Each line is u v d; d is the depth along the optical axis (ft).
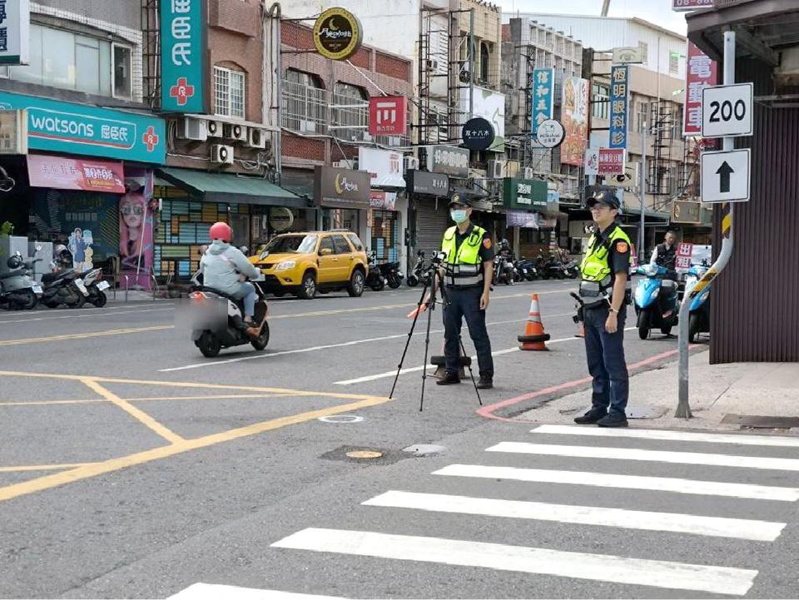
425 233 147.33
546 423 30.45
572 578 16.16
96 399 33.19
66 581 16.15
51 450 25.55
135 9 93.15
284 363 43.37
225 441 27.04
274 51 111.65
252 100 108.47
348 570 16.58
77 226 90.17
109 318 63.52
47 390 34.81
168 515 19.94
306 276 89.51
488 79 163.12
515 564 16.85
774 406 32.32
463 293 36.81
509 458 25.23
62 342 48.96
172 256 97.71
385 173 128.57
